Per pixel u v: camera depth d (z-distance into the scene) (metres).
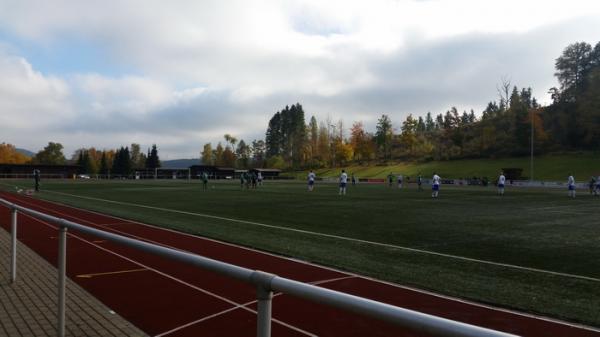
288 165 142.25
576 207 24.23
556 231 14.30
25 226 15.13
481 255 10.28
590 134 86.75
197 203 25.45
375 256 10.11
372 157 122.69
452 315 6.02
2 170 86.62
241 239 12.46
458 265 9.14
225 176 106.12
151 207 22.62
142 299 6.77
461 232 14.02
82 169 96.38
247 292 7.12
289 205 24.34
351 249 10.98
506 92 112.75
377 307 1.85
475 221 17.06
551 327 5.53
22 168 88.69
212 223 16.06
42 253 10.34
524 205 25.61
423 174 91.44
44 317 5.89
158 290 7.25
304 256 10.08
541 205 25.69
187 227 14.90
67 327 5.53
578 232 14.08
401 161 110.19
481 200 30.05
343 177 36.59
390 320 1.79
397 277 8.11
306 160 133.75
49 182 63.44
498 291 7.14
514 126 100.38
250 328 5.57
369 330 5.46
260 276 2.37
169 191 39.34
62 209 21.50
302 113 157.00
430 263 9.34
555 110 104.81
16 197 30.00
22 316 5.92
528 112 93.25
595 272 8.58
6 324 5.59
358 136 118.12
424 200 29.45
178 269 8.66
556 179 73.06
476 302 6.62
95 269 8.69
